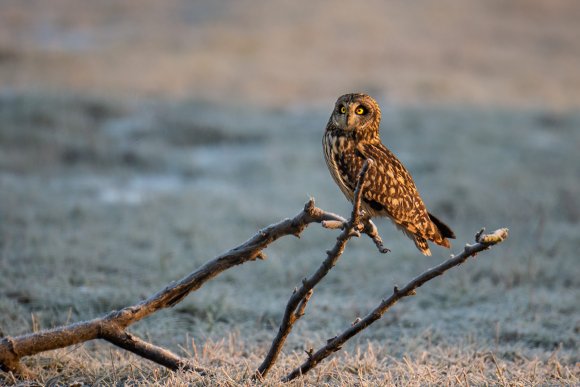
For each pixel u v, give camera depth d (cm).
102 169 3378
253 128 4181
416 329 1698
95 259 2092
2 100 4156
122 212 2678
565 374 1377
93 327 1243
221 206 2817
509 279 2038
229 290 1925
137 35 7031
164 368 1334
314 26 7338
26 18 7469
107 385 1284
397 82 5669
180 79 5459
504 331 1667
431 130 4194
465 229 2628
